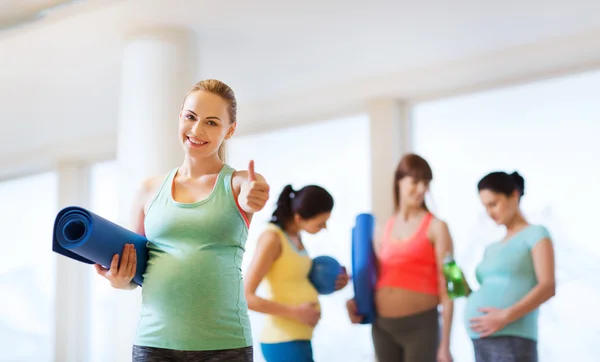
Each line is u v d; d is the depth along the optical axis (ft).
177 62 16.43
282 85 20.07
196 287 7.41
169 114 16.30
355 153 20.39
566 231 16.83
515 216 13.24
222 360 7.39
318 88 20.24
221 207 7.57
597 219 16.48
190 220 7.53
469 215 18.30
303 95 20.56
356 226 14.66
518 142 17.80
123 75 16.74
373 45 17.44
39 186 27.58
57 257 26.20
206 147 7.71
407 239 14.35
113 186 25.85
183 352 7.36
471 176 18.40
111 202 25.80
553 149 17.28
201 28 16.55
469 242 18.20
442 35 16.90
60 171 26.45
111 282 7.75
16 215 27.84
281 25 16.37
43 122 23.34
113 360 15.89
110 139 24.66
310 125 21.30
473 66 17.92
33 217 27.45
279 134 21.81
